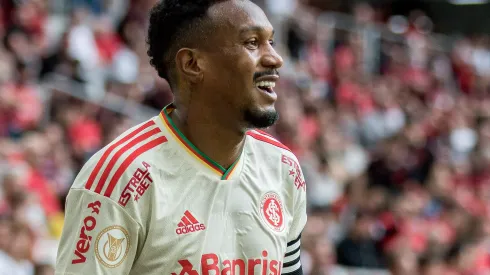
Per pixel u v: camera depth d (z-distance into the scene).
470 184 33.06
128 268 7.01
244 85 7.17
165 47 7.42
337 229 24.22
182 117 7.43
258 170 7.67
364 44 39.38
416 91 39.62
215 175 7.35
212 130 7.35
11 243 16.67
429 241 24.84
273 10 35.53
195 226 7.11
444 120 37.00
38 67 25.70
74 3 31.45
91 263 6.85
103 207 6.91
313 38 37.44
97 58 27.69
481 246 25.61
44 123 23.77
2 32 26.48
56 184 21.55
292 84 33.25
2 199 18.39
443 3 45.47
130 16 31.44
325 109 33.72
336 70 36.94
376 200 24.94
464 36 45.81
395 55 40.34
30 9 28.19
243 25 7.15
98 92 25.56
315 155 29.12
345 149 30.94
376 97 36.66
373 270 22.03
